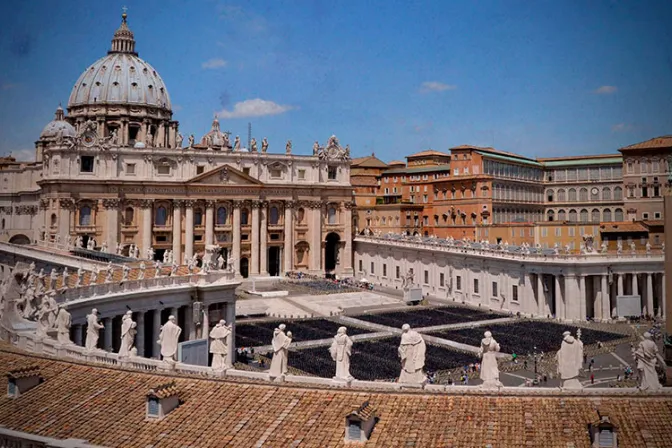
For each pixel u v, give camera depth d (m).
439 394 27.30
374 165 198.38
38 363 33.09
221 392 28.64
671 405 25.48
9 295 45.47
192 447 24.91
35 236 150.75
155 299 64.19
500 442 23.94
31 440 25.75
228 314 70.62
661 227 113.19
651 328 89.56
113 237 132.12
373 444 24.23
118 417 27.33
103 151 132.00
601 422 23.28
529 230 135.88
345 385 31.91
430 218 170.50
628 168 139.25
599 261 96.56
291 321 95.88
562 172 173.00
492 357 30.73
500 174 159.75
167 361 38.16
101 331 59.75
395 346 78.06
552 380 62.00
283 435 25.20
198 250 141.00
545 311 101.38
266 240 148.12
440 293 124.44
